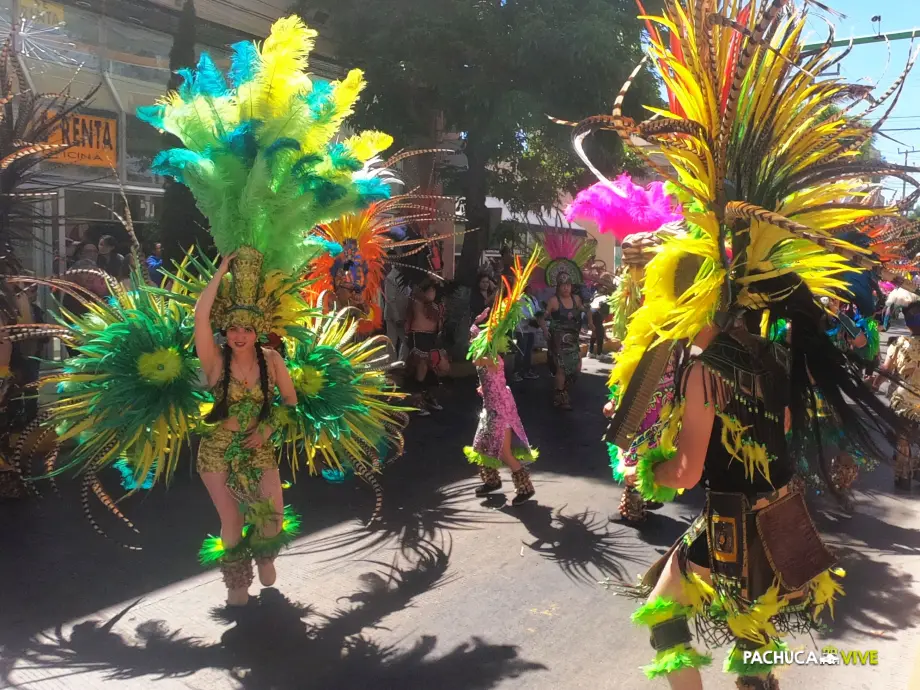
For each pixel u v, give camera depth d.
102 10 9.50
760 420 2.36
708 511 2.46
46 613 4.04
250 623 3.97
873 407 2.41
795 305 2.44
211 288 3.75
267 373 3.93
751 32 2.02
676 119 2.26
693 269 2.48
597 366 13.99
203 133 3.88
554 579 4.57
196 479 6.53
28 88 5.36
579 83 11.69
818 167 2.43
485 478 6.22
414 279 11.03
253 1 12.22
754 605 2.36
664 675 2.52
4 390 5.43
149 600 4.22
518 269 6.00
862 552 4.99
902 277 2.14
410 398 9.72
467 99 11.76
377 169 5.16
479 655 3.67
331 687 3.38
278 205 3.87
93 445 3.99
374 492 6.29
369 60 12.20
